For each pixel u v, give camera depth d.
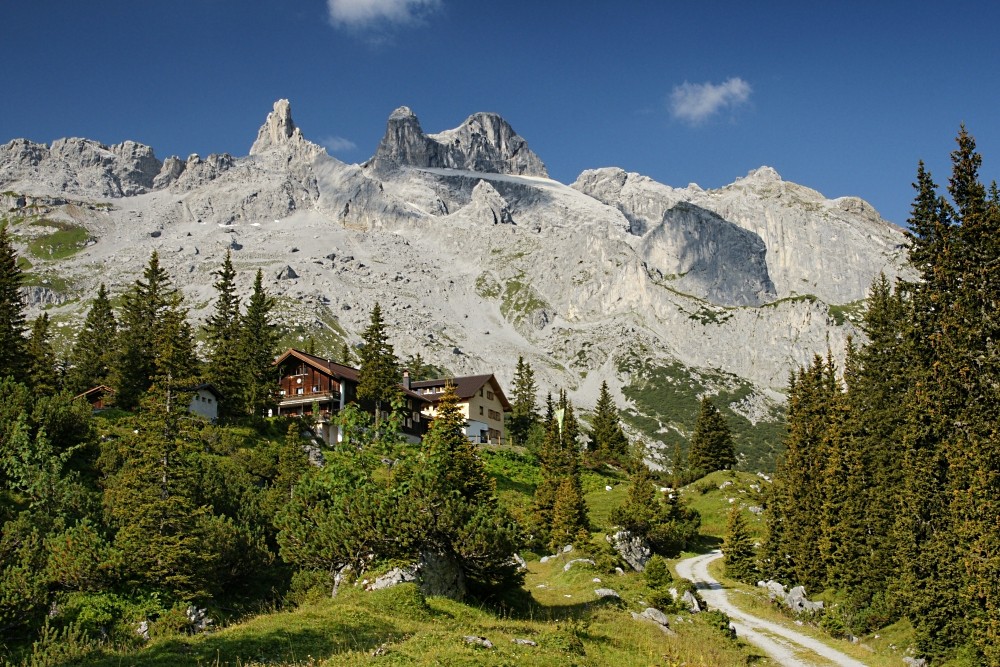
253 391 91.25
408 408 107.19
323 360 109.00
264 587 43.94
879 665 40.47
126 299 92.00
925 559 40.53
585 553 63.81
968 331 38.78
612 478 119.06
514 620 37.03
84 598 35.88
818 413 63.28
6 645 31.03
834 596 52.53
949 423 39.47
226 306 97.50
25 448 46.69
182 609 37.03
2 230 79.44
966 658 37.34
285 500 51.44
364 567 38.16
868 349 54.22
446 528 37.09
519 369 157.38
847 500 52.56
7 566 35.75
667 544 76.25
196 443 61.53
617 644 35.28
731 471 115.56
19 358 73.81
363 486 40.53
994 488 35.66
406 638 27.91
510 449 117.56
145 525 39.94
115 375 83.19
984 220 39.56
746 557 65.56
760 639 45.44
